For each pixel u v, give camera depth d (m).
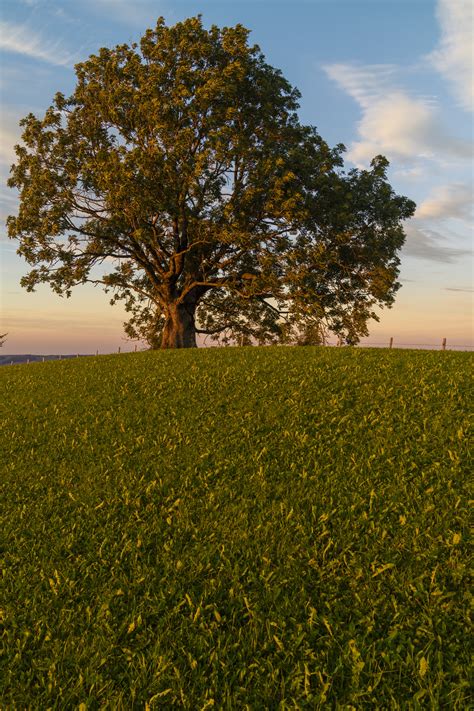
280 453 7.69
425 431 7.73
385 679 3.84
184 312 29.48
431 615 4.36
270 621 4.47
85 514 6.69
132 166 23.36
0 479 7.95
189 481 7.22
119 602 4.91
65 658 4.29
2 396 13.05
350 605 4.62
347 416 8.57
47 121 25.72
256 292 27.31
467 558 4.95
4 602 5.06
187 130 23.17
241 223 24.77
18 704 3.90
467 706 3.54
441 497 6.08
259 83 25.47
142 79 24.12
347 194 26.12
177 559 5.49
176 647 4.31
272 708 3.73
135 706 3.82
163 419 9.70
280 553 5.40
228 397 10.30
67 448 8.86
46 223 25.19
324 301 30.27
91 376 13.95
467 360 11.69
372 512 5.95
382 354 13.05
